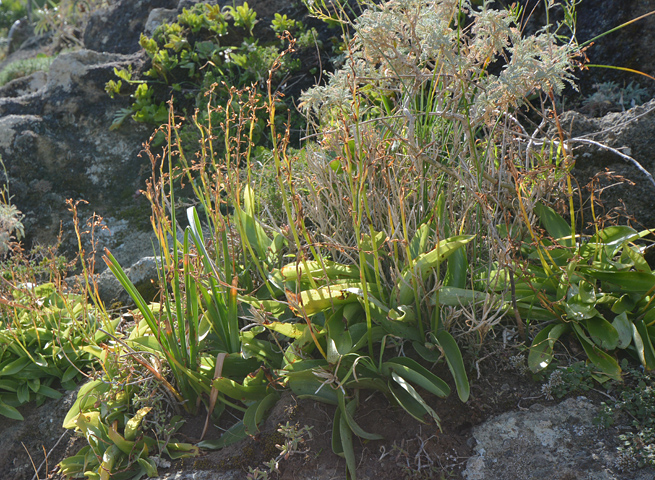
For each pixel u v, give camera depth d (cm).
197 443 207
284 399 203
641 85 304
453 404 189
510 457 175
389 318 192
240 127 227
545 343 196
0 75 718
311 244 189
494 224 224
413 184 216
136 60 485
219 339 231
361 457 184
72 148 446
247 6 456
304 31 448
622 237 210
